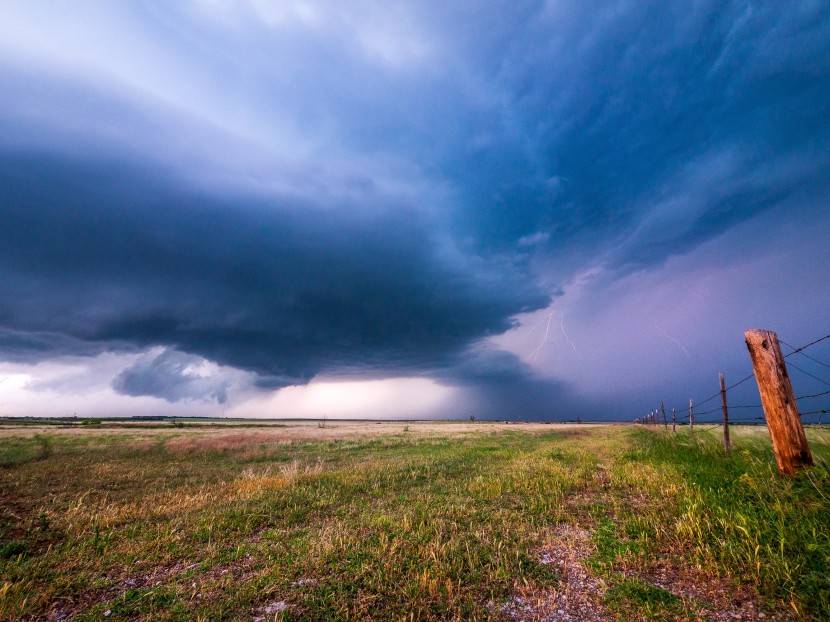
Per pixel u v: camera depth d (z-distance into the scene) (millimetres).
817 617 3559
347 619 3965
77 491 11117
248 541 6500
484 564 5211
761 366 6859
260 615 4141
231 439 30000
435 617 3984
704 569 4637
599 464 12750
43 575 5320
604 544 5629
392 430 53594
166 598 4598
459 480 11359
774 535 4914
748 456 8516
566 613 4020
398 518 7375
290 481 11422
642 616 3836
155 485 12344
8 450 21891
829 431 8562
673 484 8070
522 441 27859
